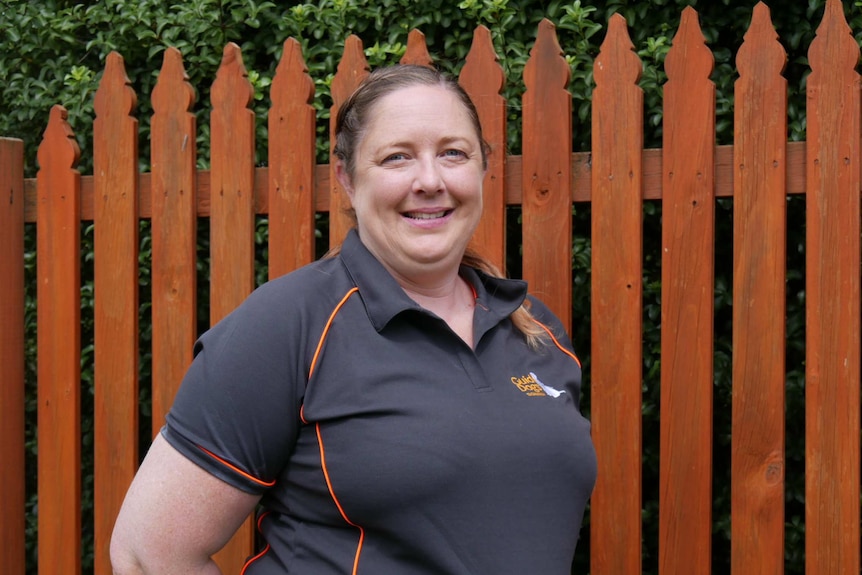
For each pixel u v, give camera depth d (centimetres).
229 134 250
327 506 152
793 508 291
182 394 155
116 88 261
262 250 303
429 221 167
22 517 280
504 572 150
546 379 173
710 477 215
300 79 245
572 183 228
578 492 162
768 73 209
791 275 278
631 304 220
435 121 166
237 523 158
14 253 276
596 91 223
